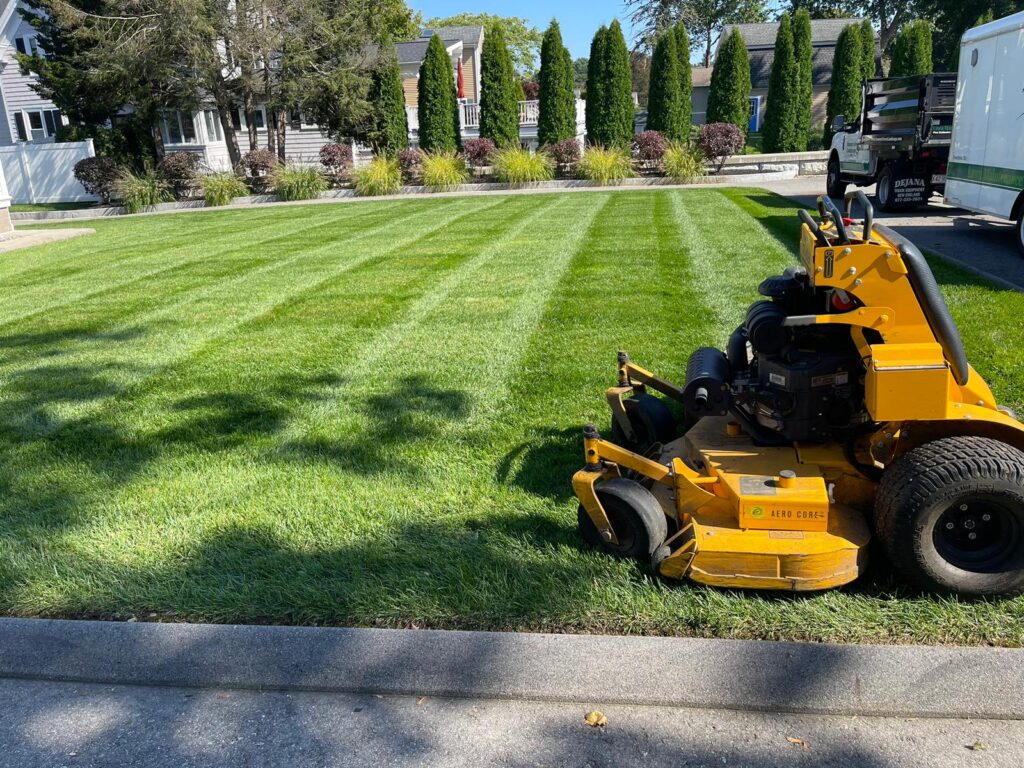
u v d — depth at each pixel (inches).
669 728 114.2
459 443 204.8
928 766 105.0
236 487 185.5
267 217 790.5
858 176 681.6
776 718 115.4
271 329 327.3
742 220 562.9
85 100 1044.5
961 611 127.4
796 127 1139.9
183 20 922.7
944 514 127.0
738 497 133.0
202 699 124.3
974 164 472.7
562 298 350.3
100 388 262.5
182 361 288.7
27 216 984.9
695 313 313.7
